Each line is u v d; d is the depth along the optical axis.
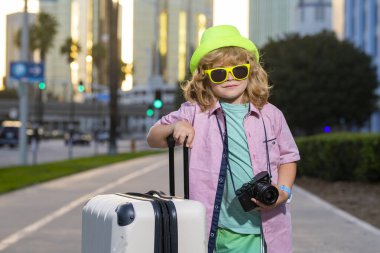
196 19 122.94
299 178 21.73
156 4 76.81
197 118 3.68
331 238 9.43
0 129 60.22
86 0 155.88
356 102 59.72
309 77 58.75
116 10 46.78
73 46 98.88
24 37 28.73
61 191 16.92
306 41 61.47
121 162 34.28
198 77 3.70
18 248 8.69
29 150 55.72
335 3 98.88
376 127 73.44
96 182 20.11
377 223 11.03
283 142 3.76
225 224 3.61
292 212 12.55
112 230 3.12
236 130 3.63
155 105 36.75
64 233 9.98
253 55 3.74
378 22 71.19
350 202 14.23
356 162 18.16
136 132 167.12
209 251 3.57
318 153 20.14
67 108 136.38
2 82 56.62
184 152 3.56
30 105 128.00
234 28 3.78
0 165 31.73
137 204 3.11
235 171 3.60
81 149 62.91
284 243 3.62
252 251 3.61
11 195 15.74
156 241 3.07
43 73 28.75
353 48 60.44
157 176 23.02
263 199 3.36
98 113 131.88
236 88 3.65
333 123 60.50
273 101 58.44
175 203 3.18
